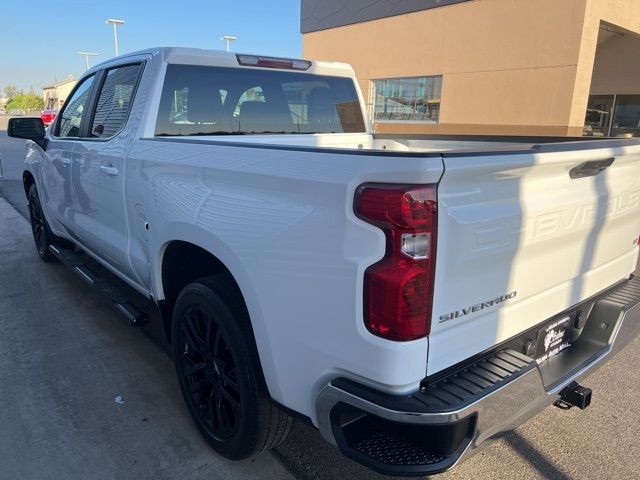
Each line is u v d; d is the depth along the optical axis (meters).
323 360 1.87
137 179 2.97
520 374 1.87
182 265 2.94
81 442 2.76
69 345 3.86
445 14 13.57
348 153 1.71
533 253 2.04
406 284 1.62
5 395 3.19
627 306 2.52
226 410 2.55
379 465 1.74
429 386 1.76
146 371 3.50
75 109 4.30
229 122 3.51
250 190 2.09
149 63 3.23
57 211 4.72
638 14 12.26
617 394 3.31
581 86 11.39
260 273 2.05
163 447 2.74
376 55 15.70
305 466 2.62
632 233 2.79
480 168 1.66
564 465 2.64
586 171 2.16
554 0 11.30
